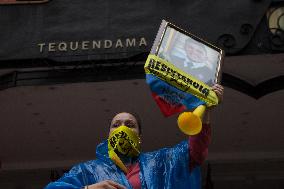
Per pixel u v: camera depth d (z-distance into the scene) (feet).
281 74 35.60
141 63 34.63
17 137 46.14
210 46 10.53
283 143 47.44
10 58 35.45
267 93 35.40
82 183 9.19
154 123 43.88
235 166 49.34
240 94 39.29
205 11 35.14
